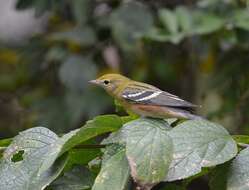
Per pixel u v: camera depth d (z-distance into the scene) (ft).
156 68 45.34
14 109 47.60
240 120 43.04
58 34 40.73
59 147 18.26
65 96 41.50
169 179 16.70
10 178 18.15
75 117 40.42
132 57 44.09
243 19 39.58
